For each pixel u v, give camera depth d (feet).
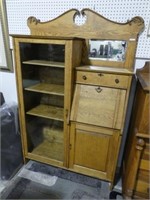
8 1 5.25
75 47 4.27
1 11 5.39
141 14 4.40
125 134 5.57
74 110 4.65
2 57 6.07
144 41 4.59
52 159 5.56
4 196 4.83
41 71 5.65
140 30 4.44
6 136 5.14
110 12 4.60
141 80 3.89
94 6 4.66
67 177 5.57
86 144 4.87
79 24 4.87
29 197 4.85
